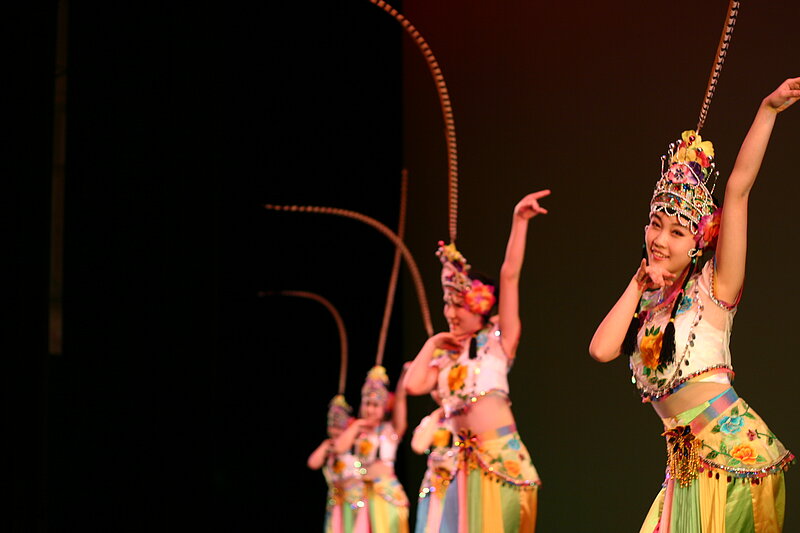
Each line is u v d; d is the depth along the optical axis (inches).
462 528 276.5
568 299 337.7
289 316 462.0
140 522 401.7
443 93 293.9
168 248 416.5
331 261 464.4
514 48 364.5
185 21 424.5
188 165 422.6
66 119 391.9
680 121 297.9
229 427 441.7
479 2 382.3
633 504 314.5
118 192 403.5
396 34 446.0
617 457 320.8
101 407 395.2
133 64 410.6
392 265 453.1
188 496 414.3
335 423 433.7
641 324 208.2
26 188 338.0
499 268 368.8
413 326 443.2
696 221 199.3
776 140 273.9
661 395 201.3
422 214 430.6
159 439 409.7
